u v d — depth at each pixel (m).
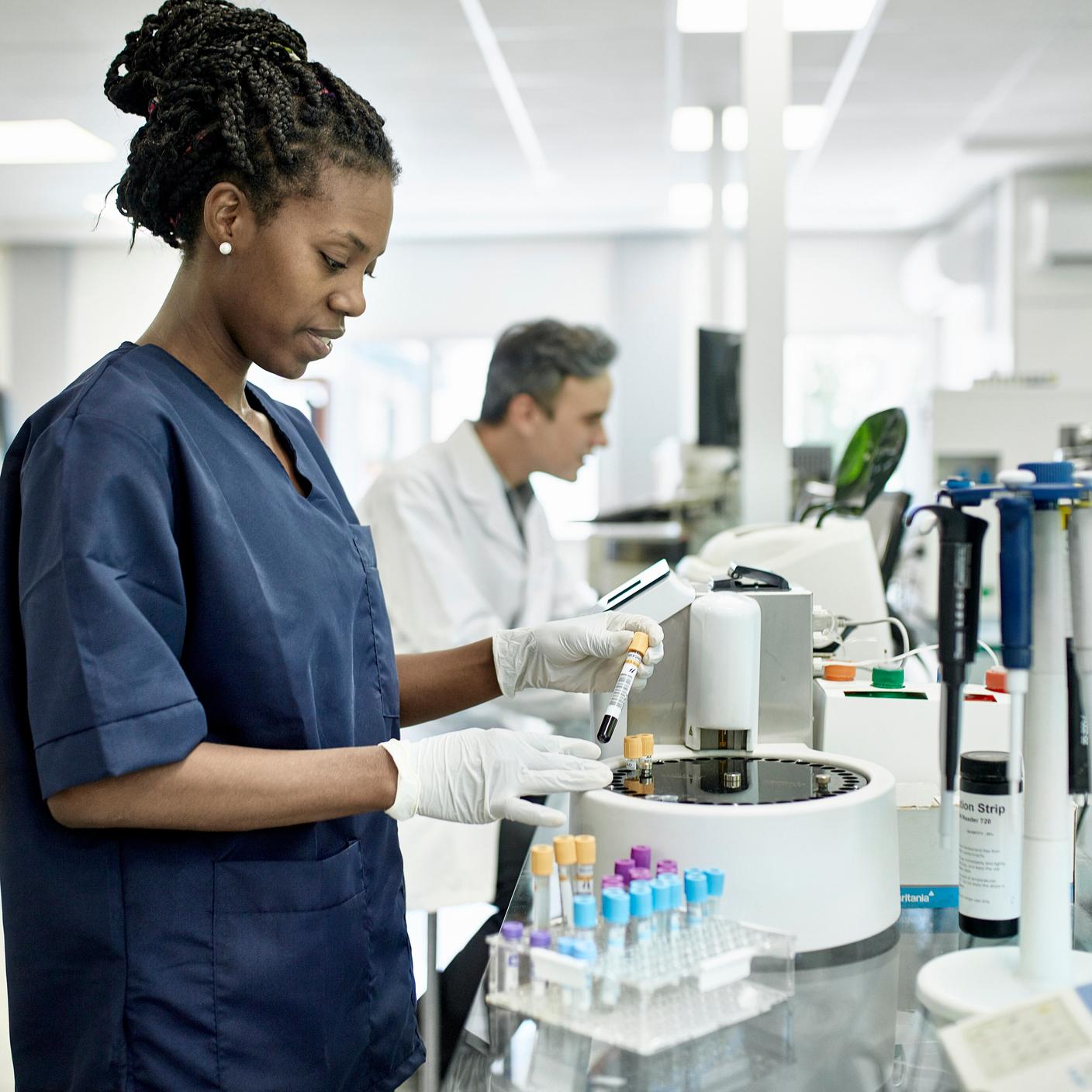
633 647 1.11
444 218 7.53
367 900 1.12
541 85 4.99
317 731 1.06
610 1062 0.79
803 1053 0.81
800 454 3.79
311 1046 1.03
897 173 6.46
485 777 1.02
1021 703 0.81
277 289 1.01
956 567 0.80
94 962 0.97
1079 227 5.92
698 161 6.27
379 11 4.11
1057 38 4.40
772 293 2.24
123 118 4.35
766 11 2.22
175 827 0.92
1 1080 1.40
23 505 0.94
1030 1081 0.65
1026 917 0.82
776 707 1.21
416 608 2.14
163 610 0.95
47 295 8.10
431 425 8.25
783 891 0.93
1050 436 3.69
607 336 2.30
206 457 1.03
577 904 0.83
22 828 0.98
